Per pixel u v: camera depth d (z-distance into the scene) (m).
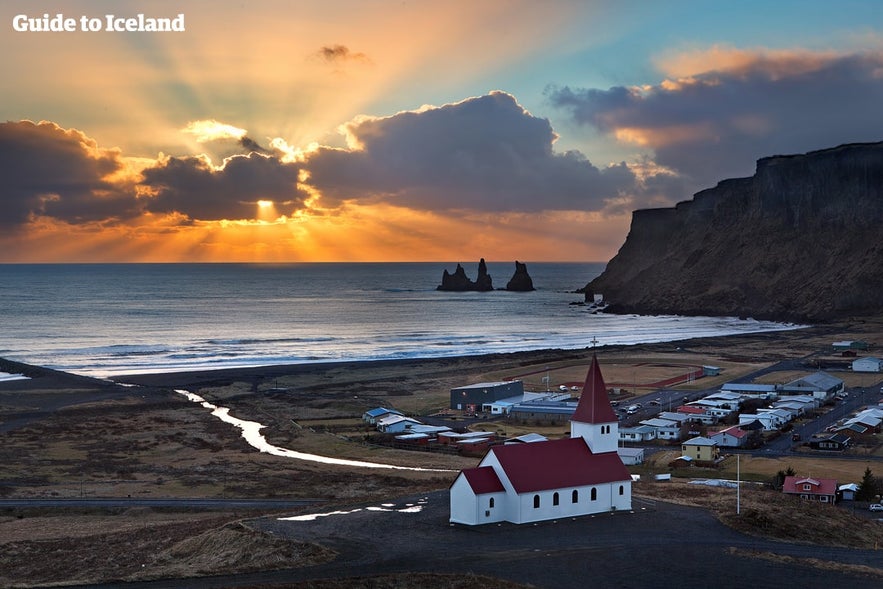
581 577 70.12
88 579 73.38
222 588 67.31
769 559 75.25
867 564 75.88
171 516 105.94
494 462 87.50
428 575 68.88
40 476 127.06
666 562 74.00
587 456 91.12
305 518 88.12
